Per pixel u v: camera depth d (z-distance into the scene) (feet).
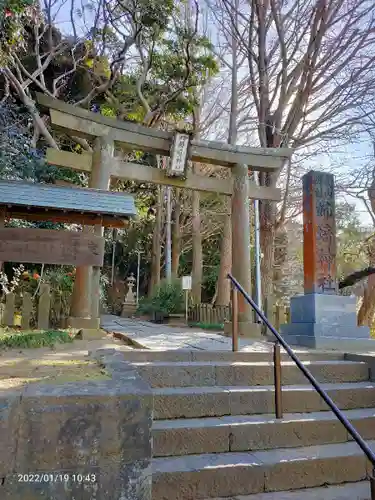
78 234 16.71
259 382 11.68
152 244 68.80
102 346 15.40
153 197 63.31
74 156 21.25
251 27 35.40
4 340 14.48
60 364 9.71
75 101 43.75
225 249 45.96
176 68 41.14
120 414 6.02
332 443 10.06
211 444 9.07
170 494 7.73
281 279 56.90
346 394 11.60
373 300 38.68
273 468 8.49
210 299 66.64
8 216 17.15
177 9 38.42
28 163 30.81
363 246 44.34
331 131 36.88
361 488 8.71
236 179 24.56
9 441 5.55
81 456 5.75
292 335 18.95
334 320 18.20
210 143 23.91
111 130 21.93
